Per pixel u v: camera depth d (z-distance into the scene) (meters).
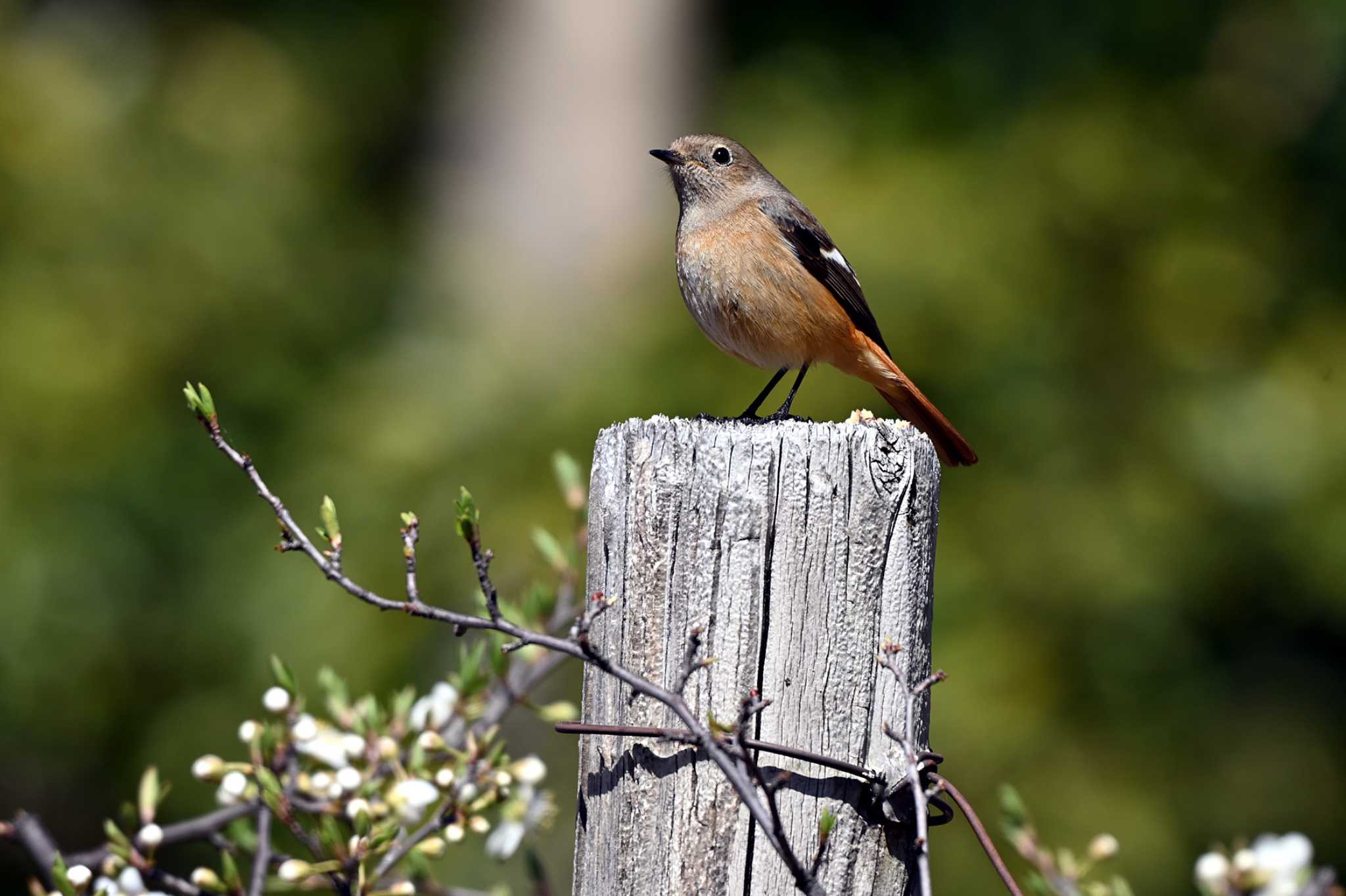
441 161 18.41
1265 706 15.16
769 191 8.16
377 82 19.05
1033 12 16.98
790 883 4.32
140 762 14.60
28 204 15.39
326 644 13.61
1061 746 13.25
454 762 5.88
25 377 14.57
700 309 8.18
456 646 13.37
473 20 18.05
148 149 16.52
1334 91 16.56
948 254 14.05
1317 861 14.95
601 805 4.53
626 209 17.38
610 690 4.52
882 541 4.46
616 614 4.53
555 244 17.22
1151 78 16.75
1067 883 5.82
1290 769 14.96
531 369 14.65
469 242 17.52
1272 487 14.55
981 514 13.73
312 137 17.75
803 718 4.38
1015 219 14.71
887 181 14.91
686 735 4.18
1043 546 13.70
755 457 4.42
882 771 4.41
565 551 6.52
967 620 13.30
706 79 18.05
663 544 4.44
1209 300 14.86
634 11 17.48
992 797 12.95
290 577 14.09
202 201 16.23
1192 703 14.23
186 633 14.65
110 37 17.58
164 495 14.90
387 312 17.12
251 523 14.60
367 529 13.88
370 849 5.32
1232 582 14.68
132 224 15.77
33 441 14.48
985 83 16.78
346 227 17.73
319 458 14.58
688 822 4.34
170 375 15.30
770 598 4.40
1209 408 14.60
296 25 18.86
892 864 4.42
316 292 16.55
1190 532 14.20
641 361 14.09
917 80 16.80
